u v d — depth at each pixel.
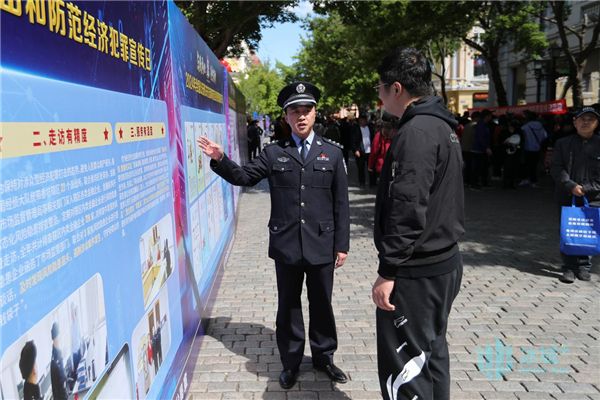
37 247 1.47
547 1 17.42
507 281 5.79
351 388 3.50
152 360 2.61
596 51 22.38
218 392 3.46
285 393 3.44
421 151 2.30
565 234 5.54
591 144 5.44
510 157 12.84
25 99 1.42
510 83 32.59
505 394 3.44
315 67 43.00
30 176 1.44
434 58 31.09
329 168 3.42
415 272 2.48
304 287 5.68
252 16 14.91
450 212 2.46
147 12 2.73
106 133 2.03
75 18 1.77
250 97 51.75
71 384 1.67
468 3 16.73
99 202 1.93
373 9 17.19
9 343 1.32
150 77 2.75
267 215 10.42
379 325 2.62
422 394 2.56
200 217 4.44
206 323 4.47
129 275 2.27
